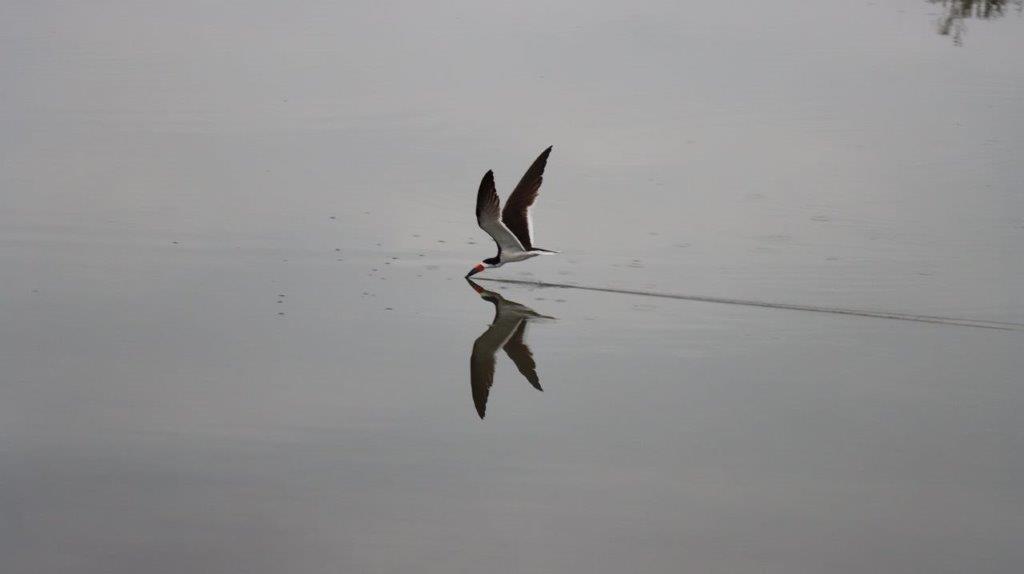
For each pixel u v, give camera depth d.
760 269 37.41
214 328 33.56
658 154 45.78
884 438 28.27
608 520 24.95
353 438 28.03
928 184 43.00
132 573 23.03
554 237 39.62
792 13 64.19
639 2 65.81
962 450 27.69
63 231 39.41
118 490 25.78
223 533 24.33
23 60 55.25
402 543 24.11
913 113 49.59
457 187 42.78
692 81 53.62
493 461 27.17
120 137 46.72
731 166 44.69
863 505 25.59
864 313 34.75
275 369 31.31
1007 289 35.84
